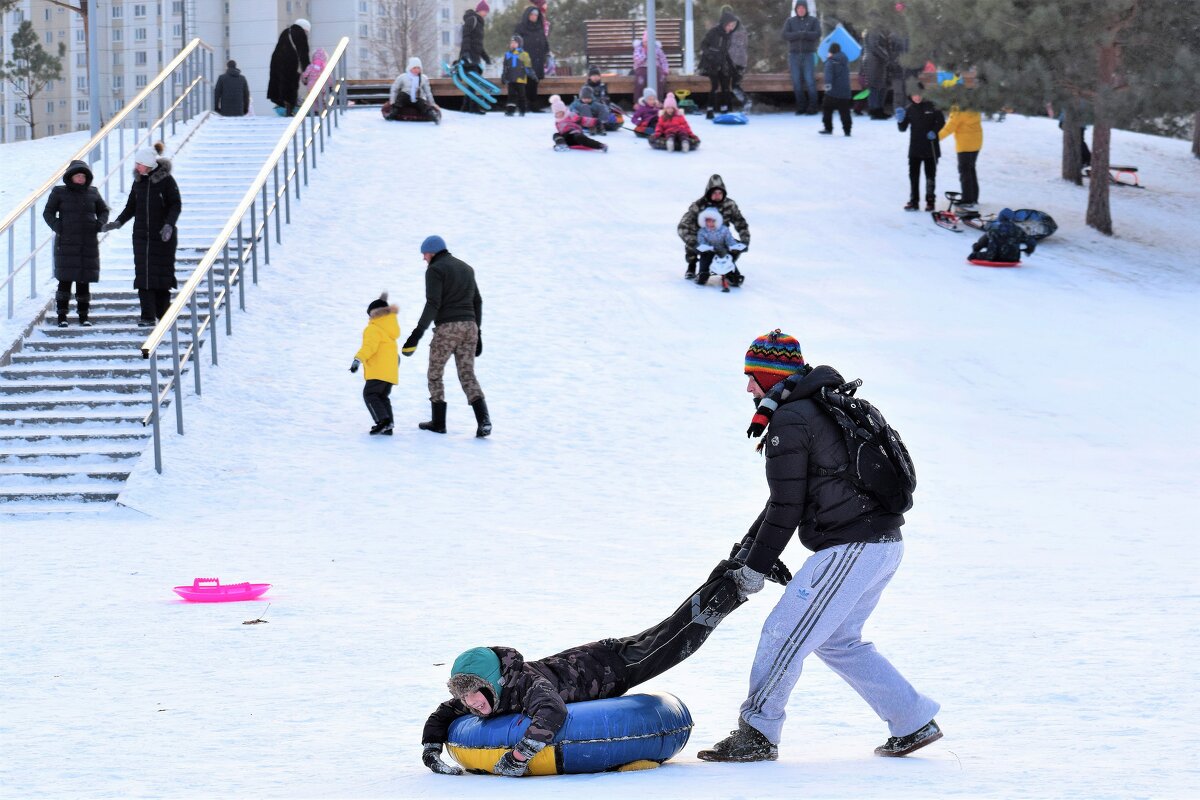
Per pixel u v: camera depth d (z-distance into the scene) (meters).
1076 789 9.97
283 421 40.84
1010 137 86.75
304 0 195.38
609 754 11.85
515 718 11.92
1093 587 22.59
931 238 64.25
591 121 79.38
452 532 30.14
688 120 90.06
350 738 13.84
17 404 40.28
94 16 69.06
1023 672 16.06
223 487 35.28
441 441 39.84
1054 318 53.84
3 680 17.05
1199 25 64.25
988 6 62.94
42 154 78.75
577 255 58.56
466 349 40.38
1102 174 68.06
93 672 17.47
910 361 48.09
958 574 24.36
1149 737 12.37
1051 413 43.47
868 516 12.10
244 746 13.48
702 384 45.41
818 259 60.47
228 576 25.30
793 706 15.41
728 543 28.53
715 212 55.38
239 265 49.06
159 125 72.00
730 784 10.72
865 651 12.48
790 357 12.34
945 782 10.55
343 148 72.75
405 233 59.84
